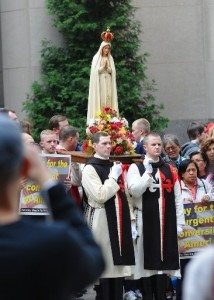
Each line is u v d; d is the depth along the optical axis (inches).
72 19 842.8
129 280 458.6
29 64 895.7
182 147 570.3
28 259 132.8
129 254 420.8
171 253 430.6
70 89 840.3
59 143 490.3
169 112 925.2
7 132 136.6
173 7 927.7
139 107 855.7
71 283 135.9
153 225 430.0
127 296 463.2
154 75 925.8
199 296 119.2
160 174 432.5
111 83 642.8
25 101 865.5
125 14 850.1
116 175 417.7
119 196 422.9
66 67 856.9
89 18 846.5
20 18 901.8
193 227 440.8
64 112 836.0
